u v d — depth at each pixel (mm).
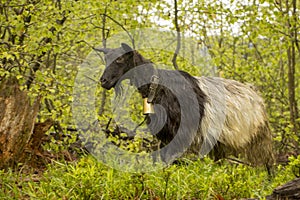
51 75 11219
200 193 7949
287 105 16750
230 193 8148
